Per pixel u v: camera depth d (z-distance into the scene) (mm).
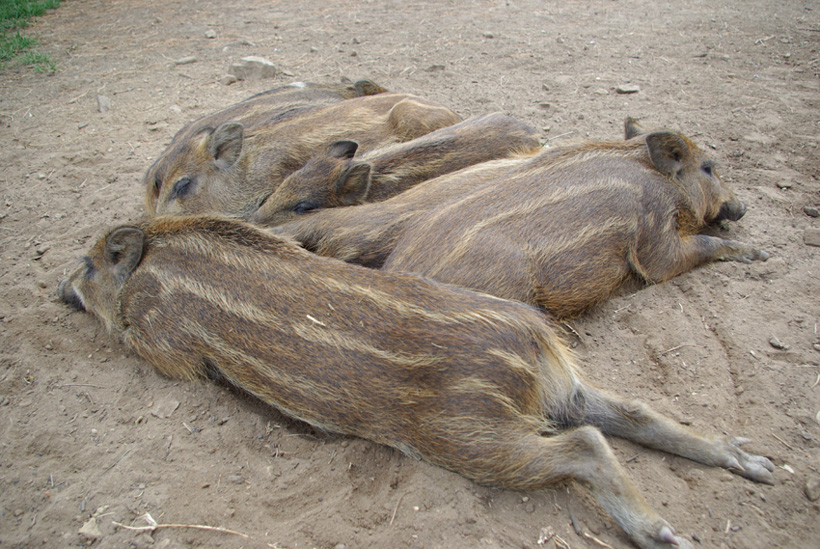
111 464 834
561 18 2316
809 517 771
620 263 1022
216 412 897
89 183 1386
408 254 965
